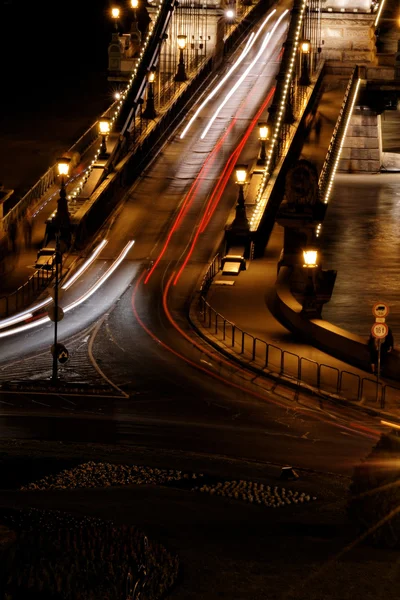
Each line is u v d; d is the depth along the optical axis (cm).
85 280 7850
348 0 14038
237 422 4738
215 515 2702
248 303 7200
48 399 5056
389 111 14775
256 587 2016
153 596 1961
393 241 9594
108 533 2262
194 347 6238
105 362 5856
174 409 4941
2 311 7006
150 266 8219
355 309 7575
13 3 16675
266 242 8844
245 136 11450
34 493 2931
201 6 14412
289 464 3941
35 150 12381
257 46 14712
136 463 3584
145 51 12344
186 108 12388
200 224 9200
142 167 10544
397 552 2266
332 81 13262
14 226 8469
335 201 11119
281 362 5694
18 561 2016
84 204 9044
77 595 1914
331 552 2255
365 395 5262
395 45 13400
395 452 2358
